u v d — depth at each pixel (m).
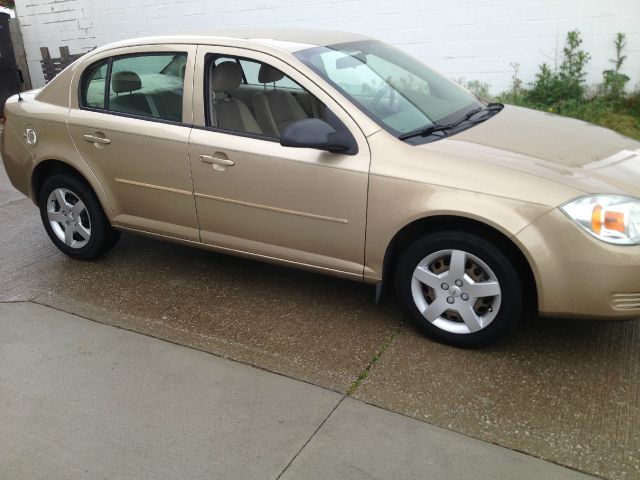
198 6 9.77
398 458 2.86
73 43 11.53
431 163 3.47
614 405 3.13
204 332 3.97
